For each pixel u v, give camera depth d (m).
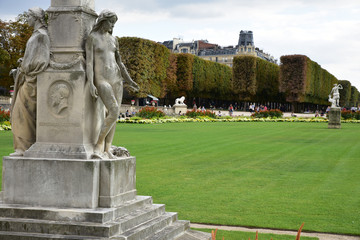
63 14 6.52
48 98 6.48
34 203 6.28
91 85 6.37
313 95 88.44
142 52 61.06
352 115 54.91
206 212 9.43
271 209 9.74
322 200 10.60
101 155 6.46
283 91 80.25
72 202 6.13
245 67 82.31
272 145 23.02
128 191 6.70
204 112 55.59
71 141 6.43
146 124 42.38
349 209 9.79
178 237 6.65
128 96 68.50
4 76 57.59
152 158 17.30
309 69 80.88
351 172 14.63
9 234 5.80
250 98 84.19
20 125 6.79
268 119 55.41
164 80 69.94
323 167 15.66
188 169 14.84
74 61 6.40
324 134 31.34
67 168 6.15
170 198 10.63
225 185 12.27
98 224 5.73
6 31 55.06
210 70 83.25
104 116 6.82
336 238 7.88
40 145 6.52
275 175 13.94
